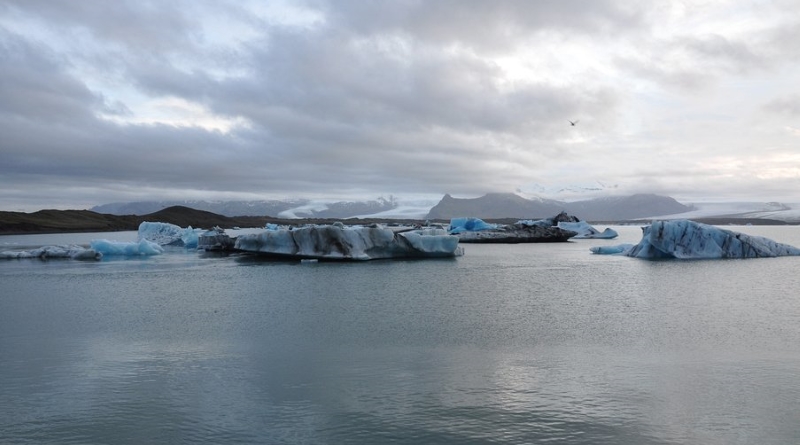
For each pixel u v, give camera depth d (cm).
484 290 2905
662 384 1336
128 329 1986
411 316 2195
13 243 8775
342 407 1206
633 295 2689
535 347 1689
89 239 10562
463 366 1494
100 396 1288
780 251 4578
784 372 1417
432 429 1095
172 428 1114
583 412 1170
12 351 1684
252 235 5109
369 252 4731
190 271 3912
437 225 12050
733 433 1071
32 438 1079
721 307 2345
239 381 1384
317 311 2317
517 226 8575
